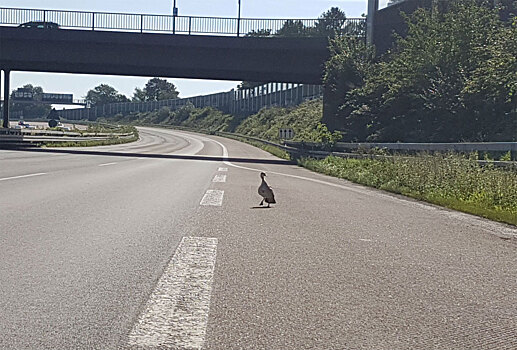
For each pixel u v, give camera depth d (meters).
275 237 8.77
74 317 4.84
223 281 6.12
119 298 5.39
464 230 10.62
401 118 37.91
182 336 4.48
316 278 6.42
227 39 41.75
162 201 12.73
